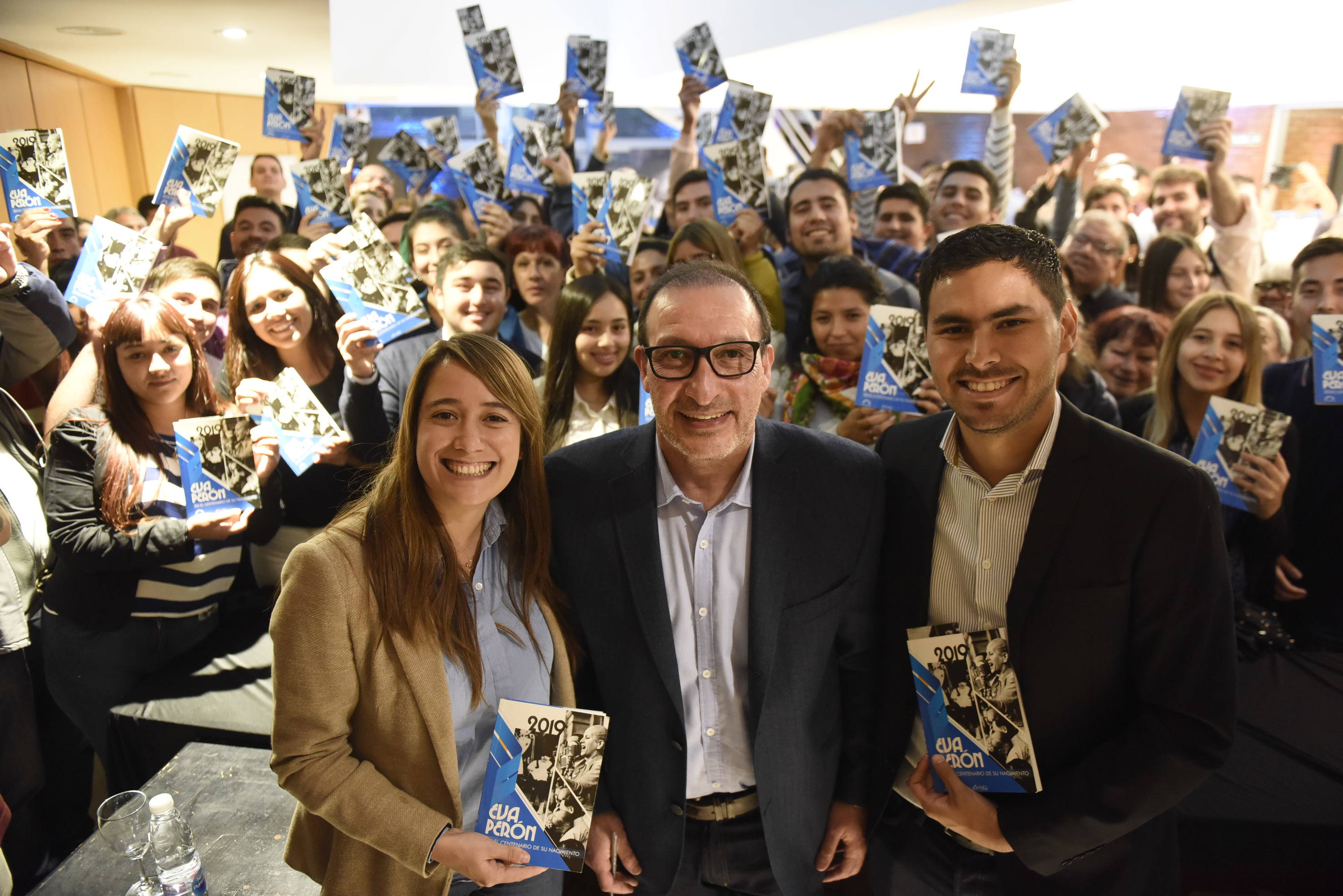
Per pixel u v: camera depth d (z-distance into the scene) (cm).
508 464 116
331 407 276
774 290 305
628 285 332
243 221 367
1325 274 258
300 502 258
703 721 132
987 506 122
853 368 257
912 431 138
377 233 234
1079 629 116
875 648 138
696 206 336
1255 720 215
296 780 111
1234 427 222
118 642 222
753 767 134
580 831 116
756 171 285
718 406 116
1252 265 310
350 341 235
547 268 310
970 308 109
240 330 265
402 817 111
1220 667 111
